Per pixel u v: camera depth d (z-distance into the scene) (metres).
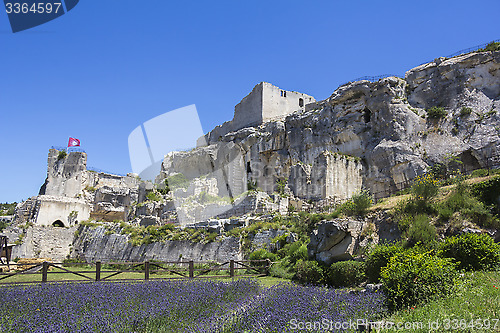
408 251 13.34
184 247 31.22
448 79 38.56
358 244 17.38
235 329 9.45
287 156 48.75
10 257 39.25
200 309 11.79
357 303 11.01
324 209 29.59
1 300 12.69
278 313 10.45
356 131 42.28
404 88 41.22
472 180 17.91
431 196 17.23
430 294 10.55
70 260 40.78
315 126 46.72
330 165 36.47
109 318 10.53
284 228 25.47
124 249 37.81
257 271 21.75
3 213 69.44
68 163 65.94
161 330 9.98
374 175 37.25
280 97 61.72
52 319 10.66
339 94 44.66
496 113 33.88
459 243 13.03
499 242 13.80
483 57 36.97
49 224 47.44
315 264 17.02
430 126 36.72
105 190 56.75
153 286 15.25
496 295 9.70
